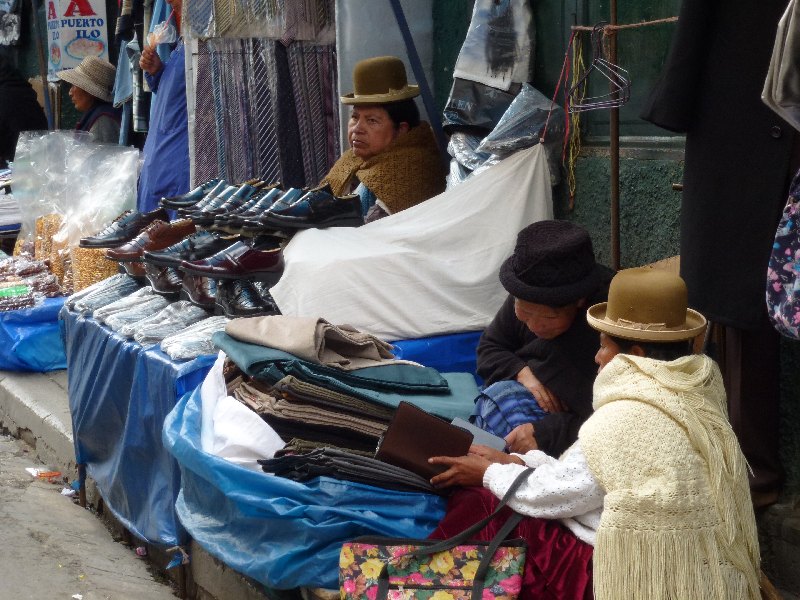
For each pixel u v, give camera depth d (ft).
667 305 8.94
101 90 28.32
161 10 22.99
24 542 15.79
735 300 10.94
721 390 8.79
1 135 33.55
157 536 14.32
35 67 37.55
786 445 12.13
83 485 17.57
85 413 16.88
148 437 14.80
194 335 14.78
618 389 8.59
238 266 15.34
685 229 11.39
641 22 14.21
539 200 15.26
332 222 15.79
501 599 9.13
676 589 8.11
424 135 17.24
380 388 12.51
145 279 18.84
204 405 12.60
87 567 15.07
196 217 16.90
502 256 15.03
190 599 13.98
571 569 9.25
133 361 15.25
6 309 22.09
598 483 8.63
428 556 9.52
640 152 14.47
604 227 15.26
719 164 10.96
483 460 10.29
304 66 19.65
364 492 10.55
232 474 11.07
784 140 10.45
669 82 11.00
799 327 9.48
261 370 12.17
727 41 10.77
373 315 14.67
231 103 19.75
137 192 23.15
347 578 9.55
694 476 8.20
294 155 19.85
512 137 15.28
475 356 15.02
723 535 8.25
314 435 11.91
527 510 9.40
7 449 20.68
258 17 19.27
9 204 28.55
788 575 11.78
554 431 11.44
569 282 11.16
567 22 15.71
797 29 8.45
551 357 11.76
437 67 18.80
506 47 16.42
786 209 9.59
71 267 22.98
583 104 15.12
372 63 16.90
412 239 14.92
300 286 14.52
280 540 10.77
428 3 18.67
